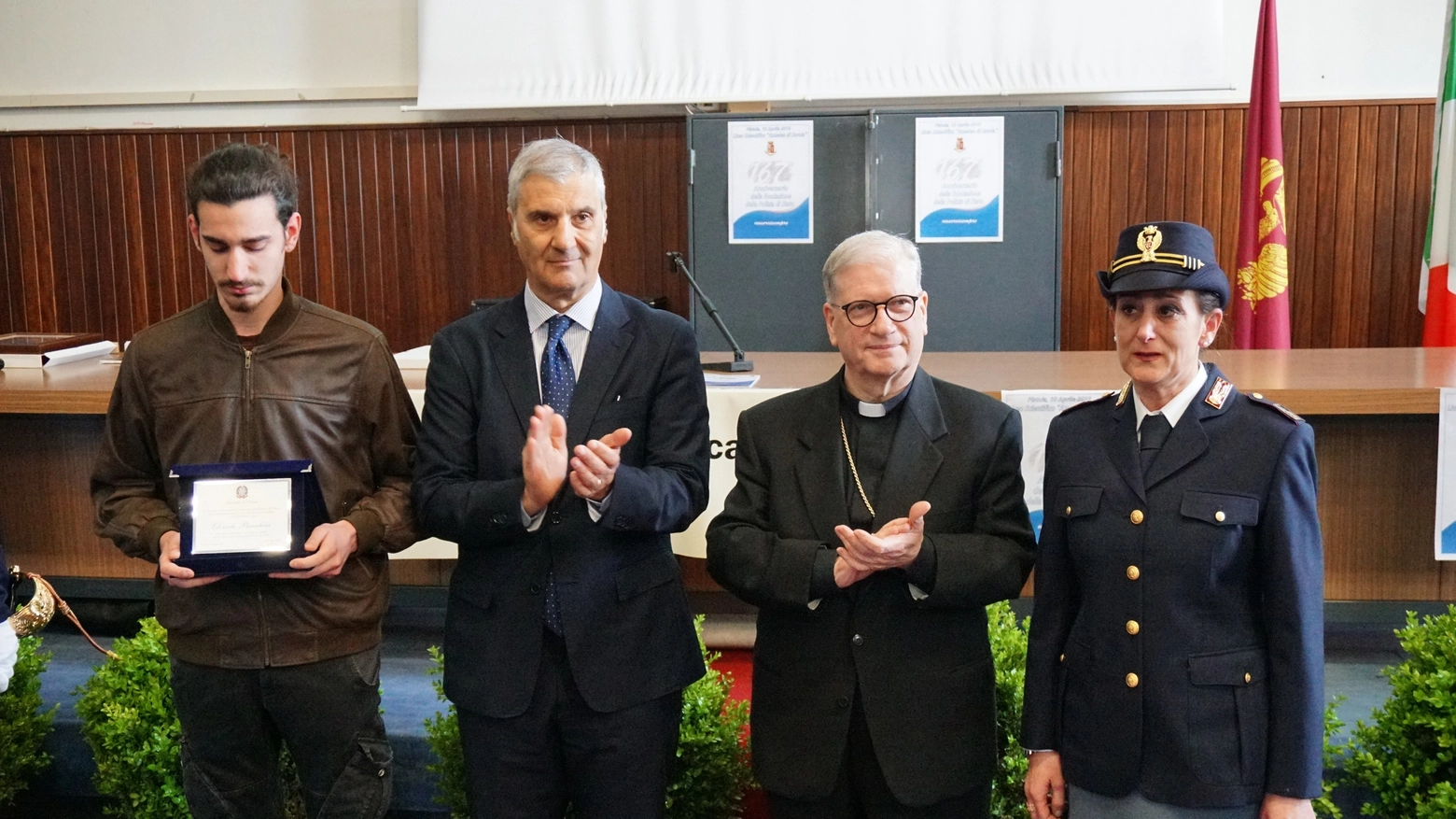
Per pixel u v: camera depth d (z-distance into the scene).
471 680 1.73
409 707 2.75
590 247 1.71
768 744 1.75
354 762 1.85
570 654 1.70
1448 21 4.76
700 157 5.16
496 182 5.62
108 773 2.39
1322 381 2.67
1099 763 1.59
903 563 1.62
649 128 5.49
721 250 5.21
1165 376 1.55
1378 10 5.16
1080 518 1.63
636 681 1.73
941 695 1.70
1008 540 1.72
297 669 1.78
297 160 5.71
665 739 1.79
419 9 5.42
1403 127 5.16
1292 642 1.49
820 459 1.78
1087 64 5.09
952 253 5.11
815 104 5.41
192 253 5.86
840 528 1.58
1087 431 1.67
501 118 5.58
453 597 1.79
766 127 5.11
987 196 5.07
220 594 1.77
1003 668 2.25
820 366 3.23
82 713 2.42
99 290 5.92
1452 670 2.04
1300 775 1.48
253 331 1.79
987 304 5.13
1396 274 5.23
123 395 1.83
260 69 5.76
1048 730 1.68
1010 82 5.14
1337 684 2.79
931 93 5.18
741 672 2.92
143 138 5.79
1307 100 5.21
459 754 2.25
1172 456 1.56
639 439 1.78
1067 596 1.69
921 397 1.78
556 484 1.60
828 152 5.11
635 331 1.79
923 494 1.73
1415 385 2.59
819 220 5.15
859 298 1.69
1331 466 2.76
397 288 5.75
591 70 5.34
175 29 5.78
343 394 1.83
